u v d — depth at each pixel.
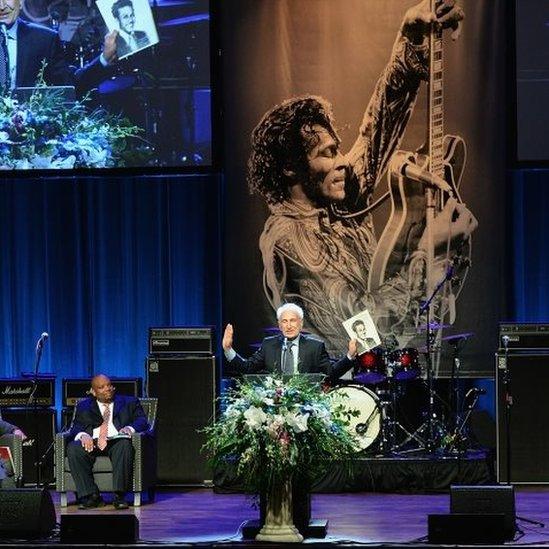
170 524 12.02
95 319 16.81
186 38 16.16
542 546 9.78
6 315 16.91
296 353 12.53
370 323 13.06
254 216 15.86
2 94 16.34
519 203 16.25
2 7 16.31
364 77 15.77
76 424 14.03
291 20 15.81
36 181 16.86
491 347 15.53
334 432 10.52
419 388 15.99
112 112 16.27
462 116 15.66
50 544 10.13
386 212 15.72
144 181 16.75
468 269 15.59
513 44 15.83
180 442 15.21
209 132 16.17
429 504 13.31
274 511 10.47
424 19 15.70
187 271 16.67
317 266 15.77
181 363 15.32
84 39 16.28
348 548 9.95
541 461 14.74
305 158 15.80
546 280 16.25
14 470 13.11
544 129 15.86
